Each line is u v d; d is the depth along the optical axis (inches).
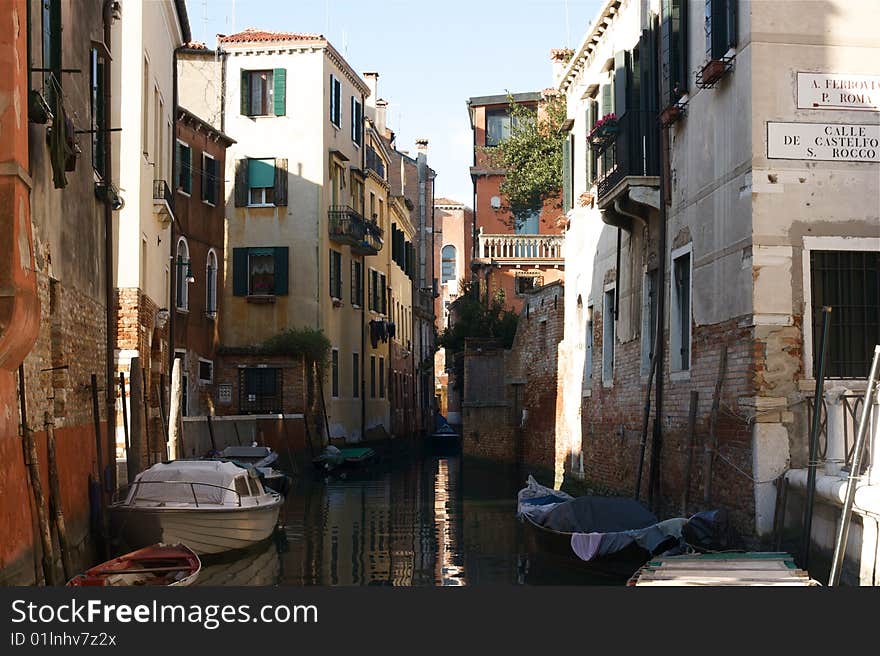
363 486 1106.7
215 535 598.5
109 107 615.2
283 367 1304.1
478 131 1795.0
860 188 498.3
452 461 1593.3
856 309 495.5
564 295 995.3
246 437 1154.0
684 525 485.7
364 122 1638.8
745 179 501.7
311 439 1315.2
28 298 353.4
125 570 450.0
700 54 572.4
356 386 1583.4
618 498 559.8
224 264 1398.9
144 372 783.7
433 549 640.4
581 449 887.1
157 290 875.4
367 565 584.4
